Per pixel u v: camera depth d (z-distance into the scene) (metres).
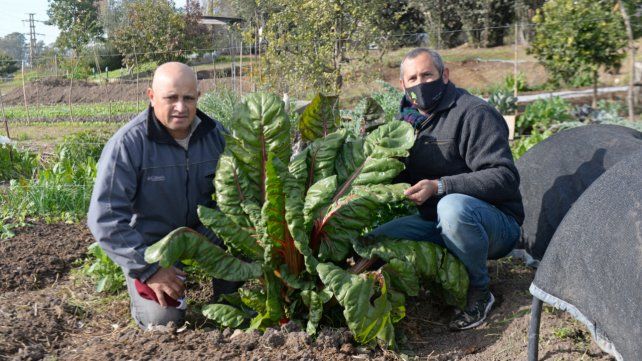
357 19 14.48
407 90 3.84
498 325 3.70
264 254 3.39
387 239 3.69
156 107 3.53
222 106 10.04
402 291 3.63
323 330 3.43
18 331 3.58
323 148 3.71
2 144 10.41
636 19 11.24
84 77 33.47
